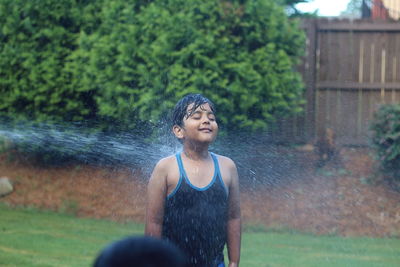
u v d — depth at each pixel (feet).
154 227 10.52
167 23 27.76
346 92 34.99
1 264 17.78
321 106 35.04
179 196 10.35
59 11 30.35
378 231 24.85
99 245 20.95
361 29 34.86
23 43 30.01
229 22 28.66
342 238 23.79
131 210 25.99
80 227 23.50
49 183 28.43
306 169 30.45
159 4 28.86
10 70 29.99
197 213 10.34
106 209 26.11
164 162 10.57
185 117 10.62
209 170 10.56
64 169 29.71
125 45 27.86
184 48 27.22
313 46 34.94
